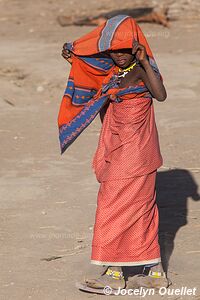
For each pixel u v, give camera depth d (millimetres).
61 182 17281
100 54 11555
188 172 17938
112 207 11219
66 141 11891
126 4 49500
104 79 11695
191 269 12430
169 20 43094
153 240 11391
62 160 19047
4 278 12234
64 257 13055
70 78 11844
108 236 11211
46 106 25188
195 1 44562
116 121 11414
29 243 13719
